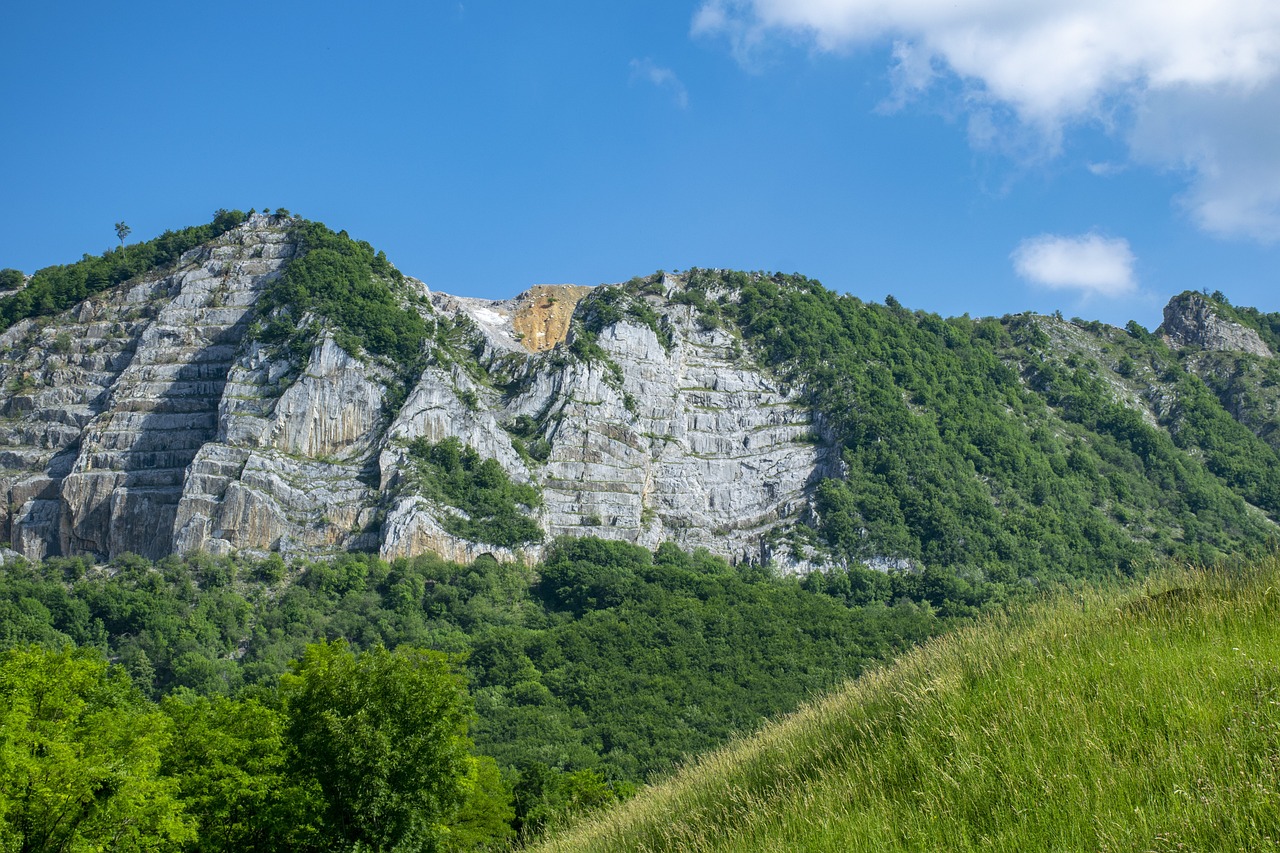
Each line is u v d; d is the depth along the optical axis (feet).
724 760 163.73
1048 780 101.96
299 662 215.31
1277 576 129.18
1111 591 145.79
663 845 141.38
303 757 188.96
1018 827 98.27
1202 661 113.50
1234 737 97.81
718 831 131.75
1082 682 117.91
